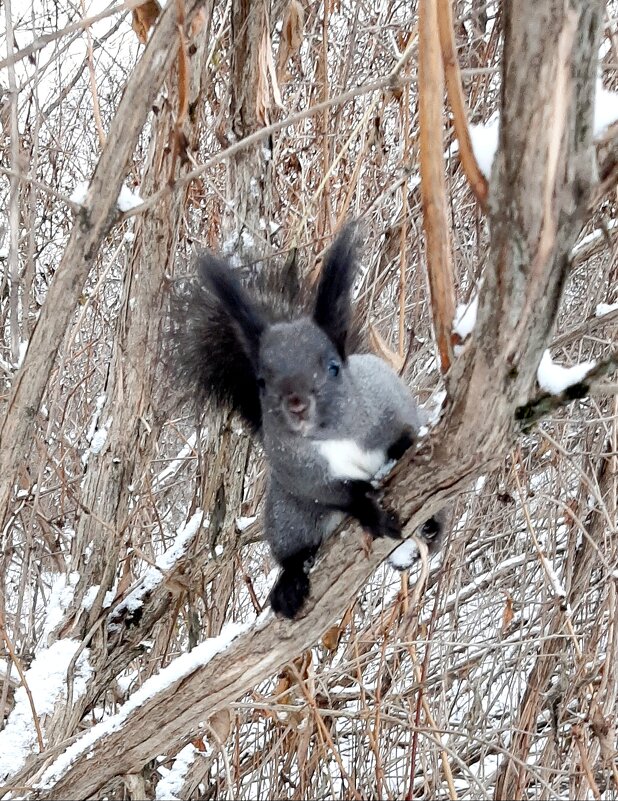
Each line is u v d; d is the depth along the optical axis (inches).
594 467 25.4
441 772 26.6
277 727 25.3
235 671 18.6
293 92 26.4
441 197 14.0
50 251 35.3
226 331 19.3
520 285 12.1
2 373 28.8
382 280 25.1
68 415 29.9
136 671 29.1
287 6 22.5
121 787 24.7
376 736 20.5
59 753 21.5
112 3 18.7
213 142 26.5
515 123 11.2
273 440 17.3
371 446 17.2
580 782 23.6
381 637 25.0
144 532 26.9
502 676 31.7
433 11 13.0
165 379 20.8
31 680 23.3
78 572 24.4
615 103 11.9
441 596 27.2
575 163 11.3
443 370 14.5
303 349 17.1
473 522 27.4
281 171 25.0
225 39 24.0
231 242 22.9
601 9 10.6
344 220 23.1
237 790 24.5
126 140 14.4
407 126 21.3
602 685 22.4
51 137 28.9
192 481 32.5
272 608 18.3
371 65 24.7
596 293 24.1
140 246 21.8
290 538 18.5
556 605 23.8
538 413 13.5
